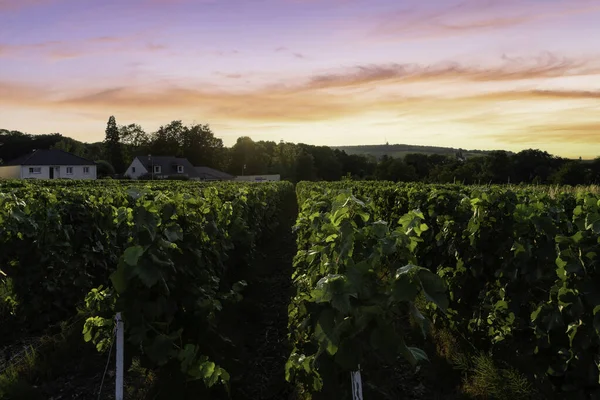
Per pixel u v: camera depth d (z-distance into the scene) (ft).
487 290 16.17
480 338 16.08
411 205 24.54
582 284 10.77
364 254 10.22
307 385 12.17
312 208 19.13
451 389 14.19
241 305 21.62
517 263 13.88
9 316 19.47
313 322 11.15
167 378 12.59
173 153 354.74
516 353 14.24
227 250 22.98
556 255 13.15
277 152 395.14
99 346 13.83
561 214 14.83
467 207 18.06
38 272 19.15
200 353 13.64
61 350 16.61
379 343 8.82
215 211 22.11
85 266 20.72
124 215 13.84
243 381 15.10
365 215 11.81
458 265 16.89
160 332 12.05
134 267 11.20
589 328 10.81
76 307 20.22
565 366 11.46
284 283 28.19
